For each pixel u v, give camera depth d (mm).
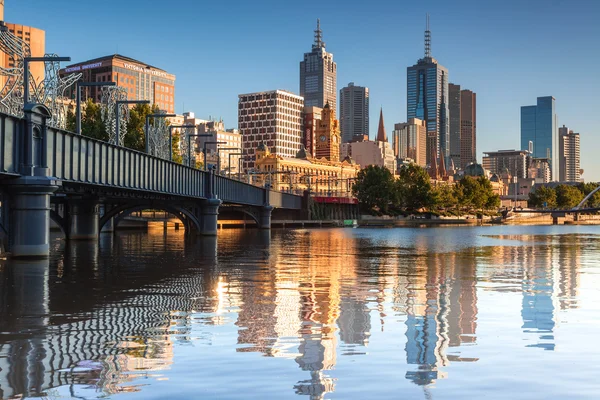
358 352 16516
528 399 12688
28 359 15680
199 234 93375
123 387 13367
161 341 17781
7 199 42312
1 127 38375
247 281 33281
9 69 48594
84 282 32406
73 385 13492
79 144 48188
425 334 18875
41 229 42500
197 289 29641
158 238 86938
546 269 41656
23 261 41719
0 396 12773
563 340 18047
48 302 25312
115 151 56031
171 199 85875
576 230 165625
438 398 12727
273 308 23828
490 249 67750
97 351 16562
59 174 44906
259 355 16141
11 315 22141
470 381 13867
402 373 14484
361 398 12688
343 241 87500
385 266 43625
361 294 27984
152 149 121125
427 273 38406
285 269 40656
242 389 13234
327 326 20125
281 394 12914
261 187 138625
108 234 96438
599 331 19438
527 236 114375
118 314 22375
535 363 15422
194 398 12664
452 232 139625
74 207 75312
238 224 168500
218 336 18500
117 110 70250
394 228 180250
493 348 17016
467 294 28172
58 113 60375
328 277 35656
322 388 13305
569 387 13453
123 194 69688
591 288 30656
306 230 150125
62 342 17641
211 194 91625
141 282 32594
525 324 20562
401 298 26734
